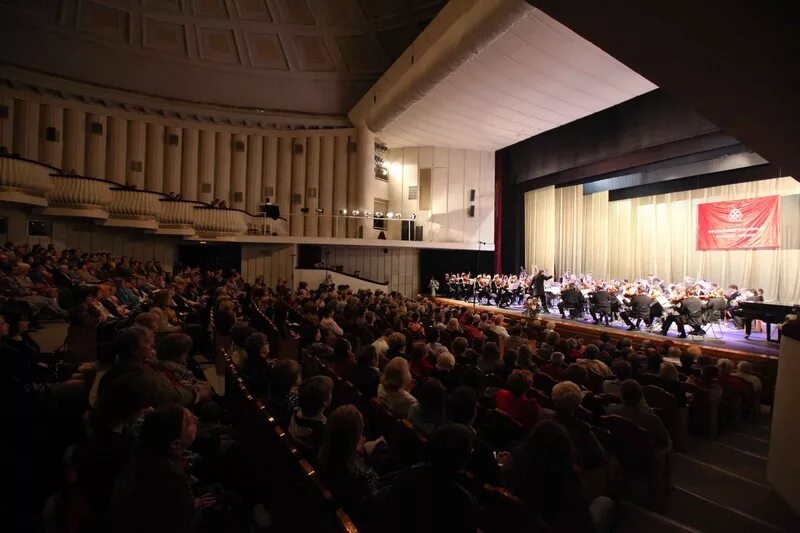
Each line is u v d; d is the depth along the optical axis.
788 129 4.38
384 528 1.93
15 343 4.00
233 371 4.14
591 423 4.14
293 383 3.36
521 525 2.04
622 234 19.22
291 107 21.03
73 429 2.80
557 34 12.11
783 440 4.09
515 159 22.70
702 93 4.17
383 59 20.53
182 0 17.89
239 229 17.67
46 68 16.25
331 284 17.31
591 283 15.88
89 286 6.19
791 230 14.38
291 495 2.31
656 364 6.23
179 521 1.72
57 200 12.84
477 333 8.23
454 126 19.52
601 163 17.75
